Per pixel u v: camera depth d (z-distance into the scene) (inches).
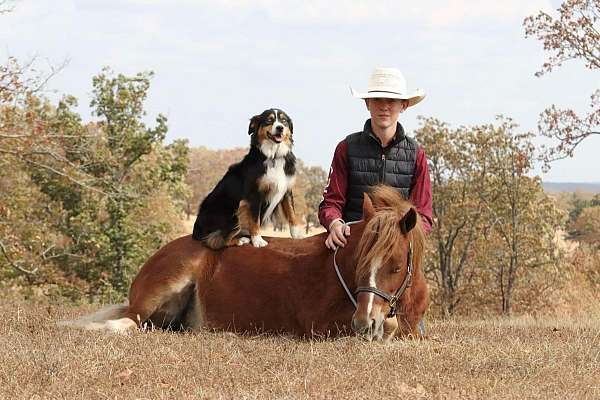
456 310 1400.1
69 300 1384.1
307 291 322.7
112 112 1518.2
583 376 260.1
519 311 1353.3
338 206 340.2
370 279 284.0
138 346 287.3
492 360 275.0
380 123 336.2
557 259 1353.3
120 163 1526.8
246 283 337.7
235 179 357.4
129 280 1524.4
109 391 227.1
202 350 284.7
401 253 287.1
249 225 351.6
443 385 241.1
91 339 301.1
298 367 260.7
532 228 1373.0
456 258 1441.9
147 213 1699.1
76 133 1225.4
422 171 347.6
